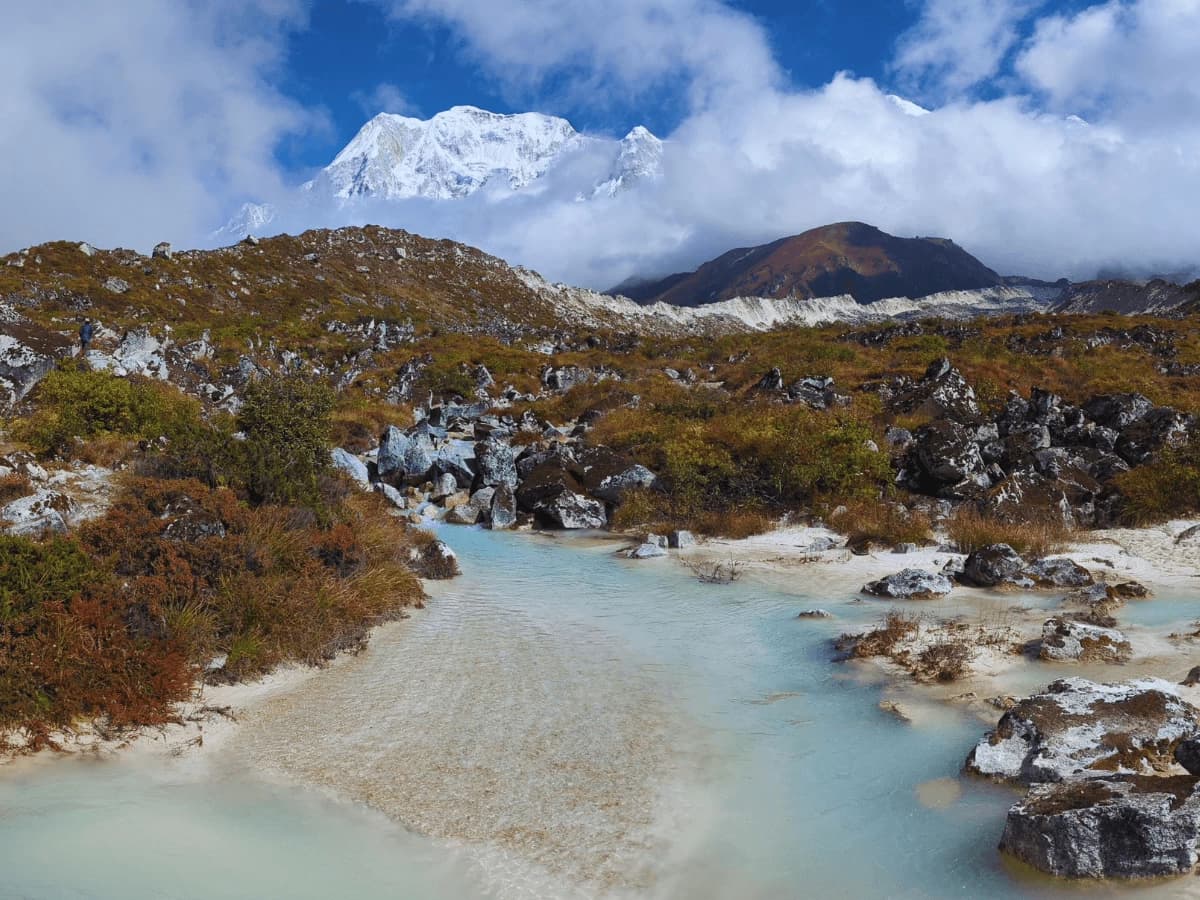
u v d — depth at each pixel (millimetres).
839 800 6441
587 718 8117
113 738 7461
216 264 81562
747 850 5746
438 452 24109
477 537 18516
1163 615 10984
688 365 47062
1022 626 10672
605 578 14398
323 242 108750
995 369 33562
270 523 12172
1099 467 19266
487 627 11359
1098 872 5105
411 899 5188
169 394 22469
